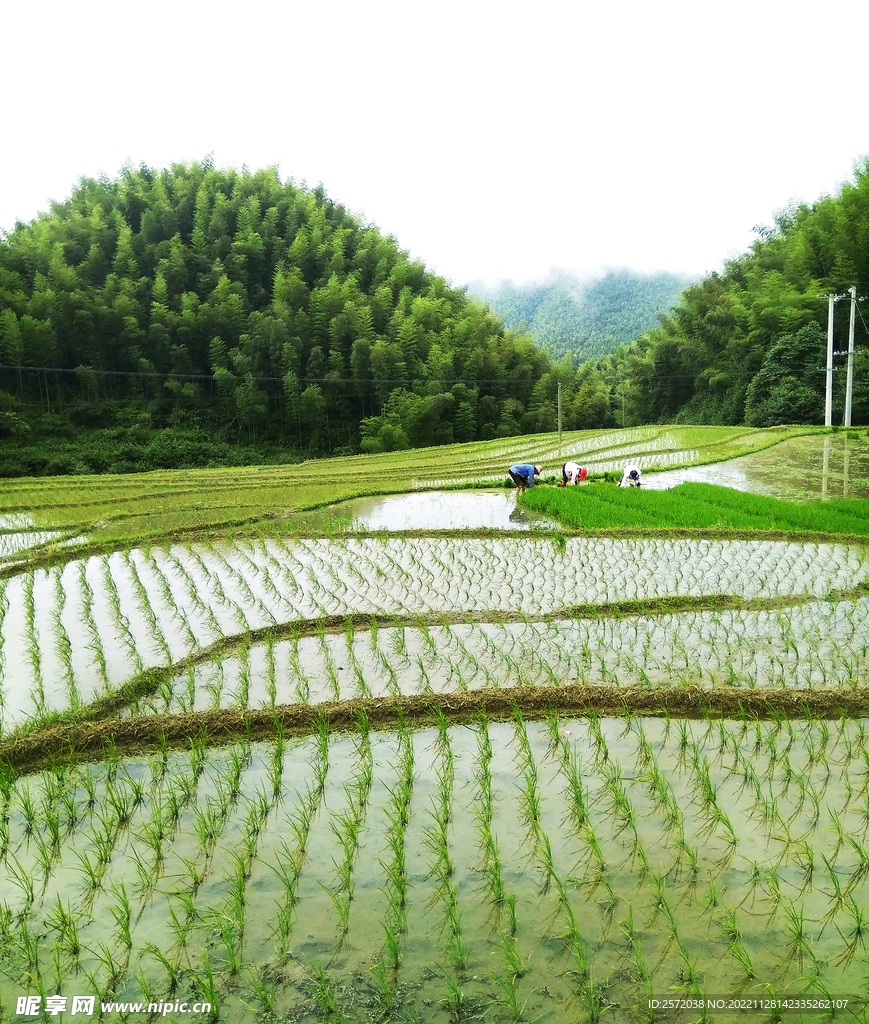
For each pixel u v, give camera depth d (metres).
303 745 6.23
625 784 5.55
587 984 3.72
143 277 59.44
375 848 4.87
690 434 36.59
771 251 54.06
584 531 14.16
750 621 9.04
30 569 11.70
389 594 10.46
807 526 14.88
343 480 25.34
